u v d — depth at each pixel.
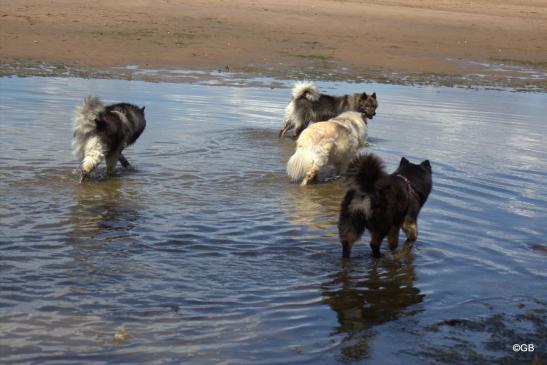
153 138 12.36
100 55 22.73
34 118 13.25
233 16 31.92
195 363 4.88
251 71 22.23
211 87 18.89
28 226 7.52
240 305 5.88
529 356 5.20
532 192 10.06
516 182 10.60
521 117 16.78
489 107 18.12
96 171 10.16
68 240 7.17
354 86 20.69
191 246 7.21
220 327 5.45
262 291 6.21
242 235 7.65
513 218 8.77
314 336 5.39
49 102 15.01
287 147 12.42
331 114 13.68
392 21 34.62
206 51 24.75
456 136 14.02
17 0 31.06
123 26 27.62
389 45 29.11
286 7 36.12
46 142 11.45
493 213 8.95
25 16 27.58
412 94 19.83
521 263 7.23
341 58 25.78
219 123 14.08
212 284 6.28
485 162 11.84
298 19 32.69
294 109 13.33
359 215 6.92
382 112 16.44
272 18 32.28
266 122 14.48
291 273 6.68
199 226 7.84
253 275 6.56
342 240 7.08
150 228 7.70
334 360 5.03
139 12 30.92
